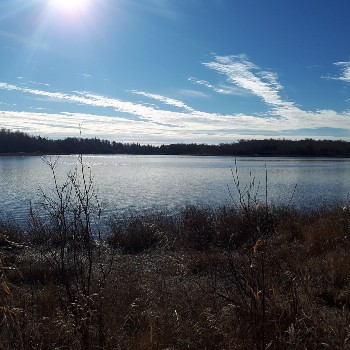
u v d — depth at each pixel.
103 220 16.75
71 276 5.30
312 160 123.19
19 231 12.69
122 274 6.42
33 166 78.31
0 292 4.41
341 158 129.38
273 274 5.04
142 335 4.32
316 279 6.33
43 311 4.80
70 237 5.14
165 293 5.71
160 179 48.34
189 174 58.06
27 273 6.74
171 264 7.61
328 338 4.03
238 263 5.11
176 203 25.83
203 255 7.83
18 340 3.88
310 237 9.89
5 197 28.33
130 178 50.03
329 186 37.28
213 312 4.68
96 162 117.25
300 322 4.25
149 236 12.31
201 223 13.56
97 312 4.20
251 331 3.98
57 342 4.12
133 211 21.81
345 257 7.48
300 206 21.20
